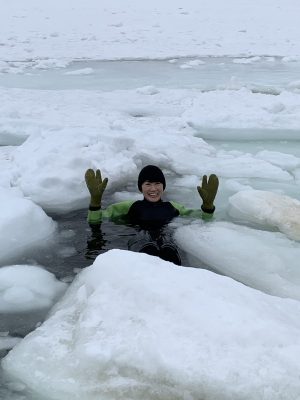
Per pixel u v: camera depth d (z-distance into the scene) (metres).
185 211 4.47
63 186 4.82
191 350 2.26
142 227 4.25
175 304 2.52
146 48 19.02
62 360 2.35
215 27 25.31
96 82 12.05
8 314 2.95
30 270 3.39
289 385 2.11
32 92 10.23
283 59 16.39
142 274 2.76
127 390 2.19
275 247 3.86
